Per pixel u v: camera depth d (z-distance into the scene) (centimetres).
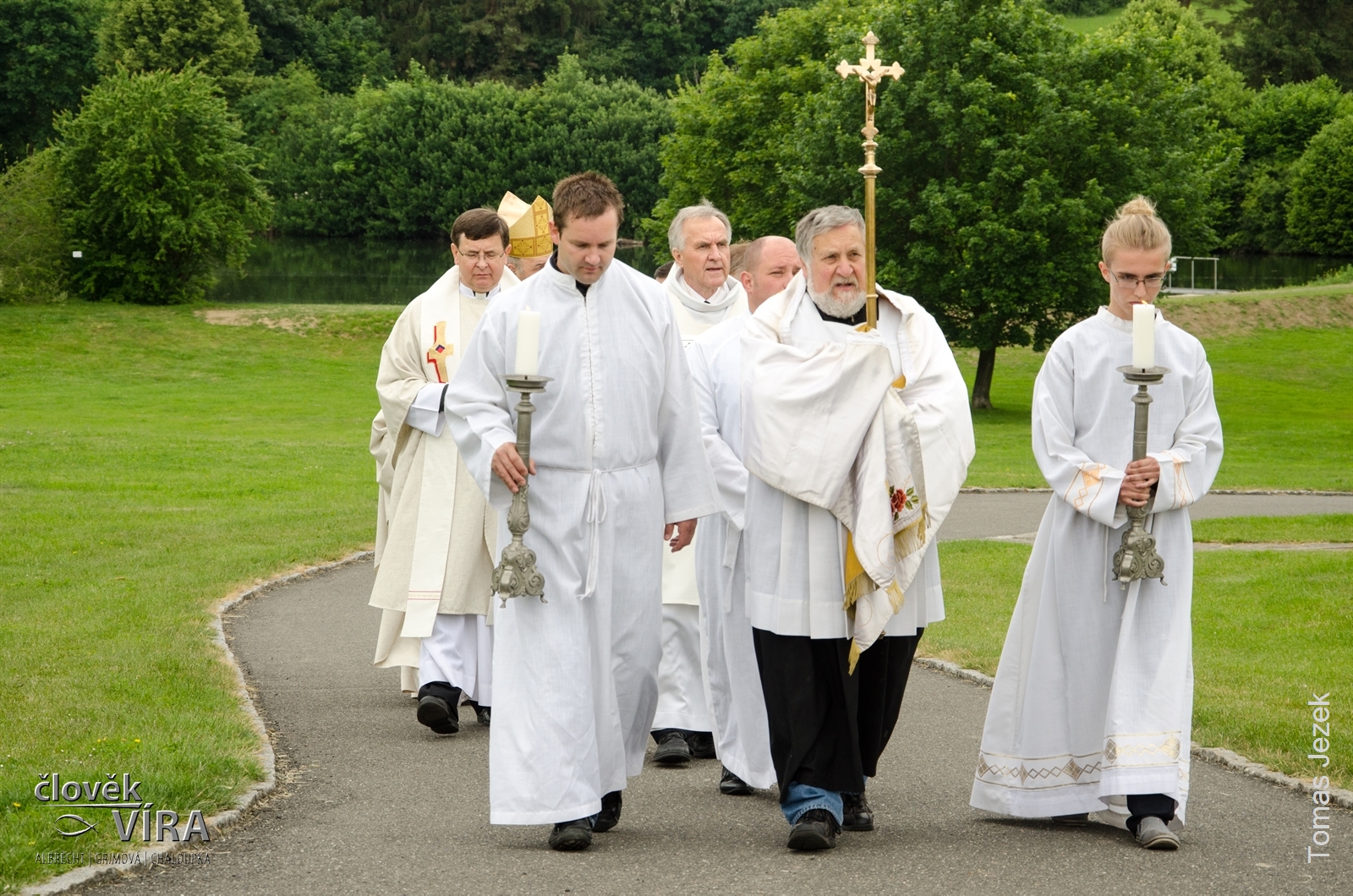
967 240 3881
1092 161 3969
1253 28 10688
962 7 4012
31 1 8344
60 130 5875
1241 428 3900
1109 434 584
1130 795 552
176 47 9675
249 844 546
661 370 590
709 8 11788
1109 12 12775
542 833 572
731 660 624
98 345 4928
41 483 2003
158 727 691
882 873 511
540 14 11681
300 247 9806
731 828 584
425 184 10062
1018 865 521
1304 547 1634
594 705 563
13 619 1020
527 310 552
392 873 512
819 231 578
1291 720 750
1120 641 562
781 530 563
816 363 562
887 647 566
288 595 1212
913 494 556
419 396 805
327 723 775
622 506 577
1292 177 9338
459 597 778
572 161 9994
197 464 2316
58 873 490
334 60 11338
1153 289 584
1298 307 5703
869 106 573
